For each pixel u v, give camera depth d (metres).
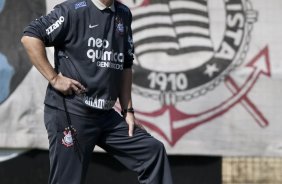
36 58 14.35
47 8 21.31
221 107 21.27
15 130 21.16
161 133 21.25
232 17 21.27
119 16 14.93
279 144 21.27
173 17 21.33
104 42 14.68
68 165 14.97
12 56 21.11
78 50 14.56
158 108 21.23
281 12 21.22
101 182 21.88
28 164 21.62
